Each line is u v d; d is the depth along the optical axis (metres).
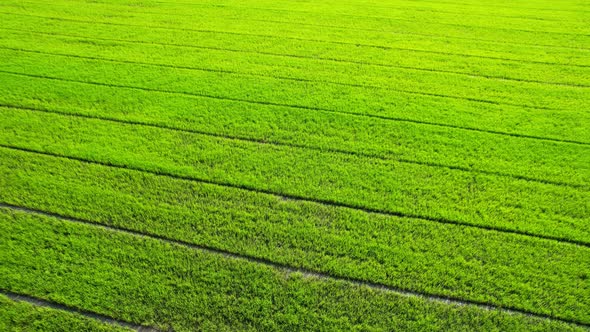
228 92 9.20
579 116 8.75
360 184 6.71
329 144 7.62
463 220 6.10
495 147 7.69
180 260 5.41
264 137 7.76
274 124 8.13
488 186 6.76
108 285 5.11
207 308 4.88
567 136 8.07
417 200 6.44
